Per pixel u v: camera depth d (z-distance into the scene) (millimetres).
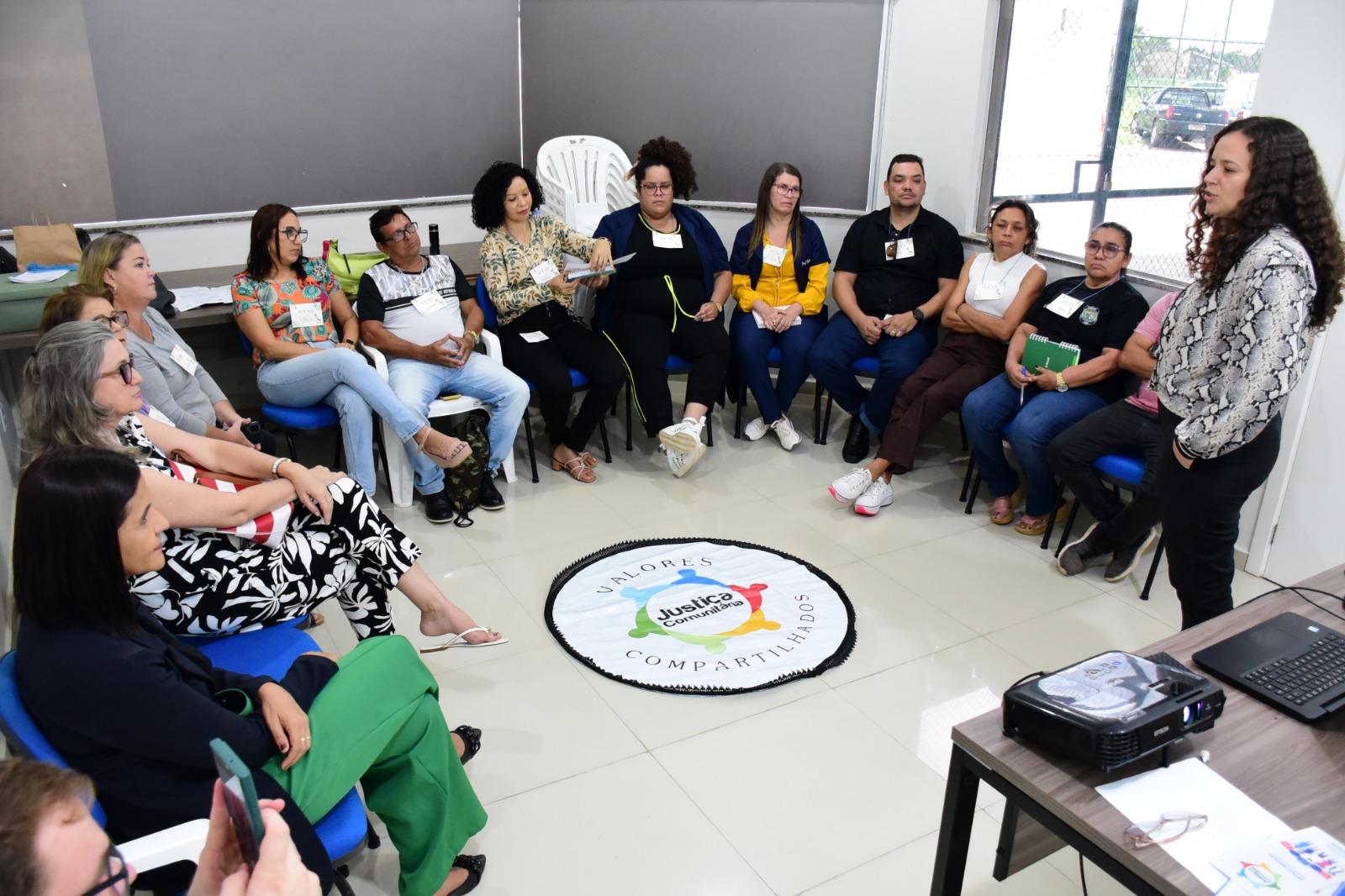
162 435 2234
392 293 3658
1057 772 1405
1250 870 1236
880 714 2533
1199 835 1296
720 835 2117
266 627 2066
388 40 4504
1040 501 3500
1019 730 1466
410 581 2328
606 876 2004
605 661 2730
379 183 4691
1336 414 2914
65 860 954
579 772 2307
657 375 3963
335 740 1597
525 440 4332
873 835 2129
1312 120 2861
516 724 2475
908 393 3797
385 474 3922
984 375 3729
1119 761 1365
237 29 4121
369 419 3348
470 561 3279
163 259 4238
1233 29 3129
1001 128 4035
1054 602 3100
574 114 4914
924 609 3037
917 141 4293
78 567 1360
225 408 3109
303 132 4410
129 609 1425
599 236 4211
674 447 3799
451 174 4910
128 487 1401
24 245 3428
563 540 3430
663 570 3221
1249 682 1594
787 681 2660
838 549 3410
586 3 4680
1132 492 3133
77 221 3992
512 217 3865
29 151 3826
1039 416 3379
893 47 4285
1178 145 3389
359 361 3283
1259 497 3172
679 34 4578
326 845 1561
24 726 1389
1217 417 2090
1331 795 1376
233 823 957
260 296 3387
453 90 4781
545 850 2068
